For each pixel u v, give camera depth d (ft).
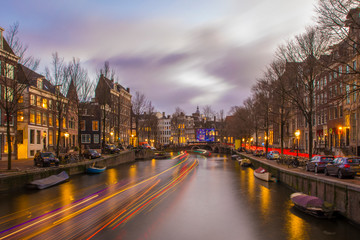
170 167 159.63
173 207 63.41
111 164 151.43
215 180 106.93
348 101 110.52
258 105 153.07
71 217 54.19
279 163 117.29
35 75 140.46
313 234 46.39
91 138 207.82
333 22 51.96
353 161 62.28
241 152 242.58
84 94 128.16
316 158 79.51
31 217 54.24
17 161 114.32
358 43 49.19
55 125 156.46
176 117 391.24
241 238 45.11
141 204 65.46
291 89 90.07
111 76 174.29
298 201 60.29
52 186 86.94
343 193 51.29
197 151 348.79
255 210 61.77
